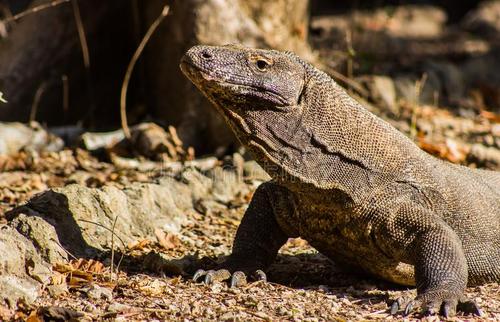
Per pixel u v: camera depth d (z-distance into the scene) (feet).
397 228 32.89
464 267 31.73
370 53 82.02
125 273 33.14
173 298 30.45
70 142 55.72
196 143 55.31
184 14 56.18
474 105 80.02
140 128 53.62
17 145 52.26
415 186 33.53
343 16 121.08
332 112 32.81
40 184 45.42
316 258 39.32
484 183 37.06
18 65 59.52
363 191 32.78
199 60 31.24
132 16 61.41
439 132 64.75
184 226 41.65
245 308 29.91
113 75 62.28
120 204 37.60
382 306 31.19
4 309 27.63
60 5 59.98
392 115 66.13
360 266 34.88
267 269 36.11
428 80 80.48
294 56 33.19
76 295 29.91
